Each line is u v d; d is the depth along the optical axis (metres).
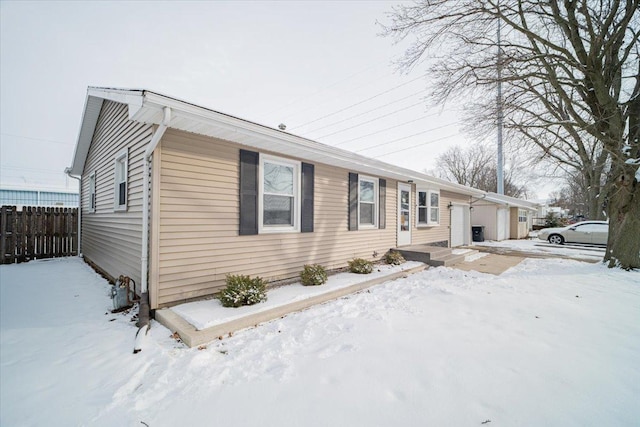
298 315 3.98
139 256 4.38
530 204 19.52
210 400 2.15
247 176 4.96
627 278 6.34
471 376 2.46
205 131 4.24
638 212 7.15
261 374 2.49
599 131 7.11
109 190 6.29
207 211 4.45
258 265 5.12
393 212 8.84
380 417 1.97
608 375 2.49
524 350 2.94
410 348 2.96
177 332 3.26
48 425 1.93
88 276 6.41
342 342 3.10
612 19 6.24
